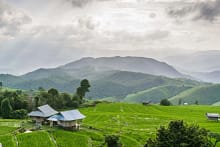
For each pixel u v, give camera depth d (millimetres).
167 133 71625
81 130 147750
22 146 115250
